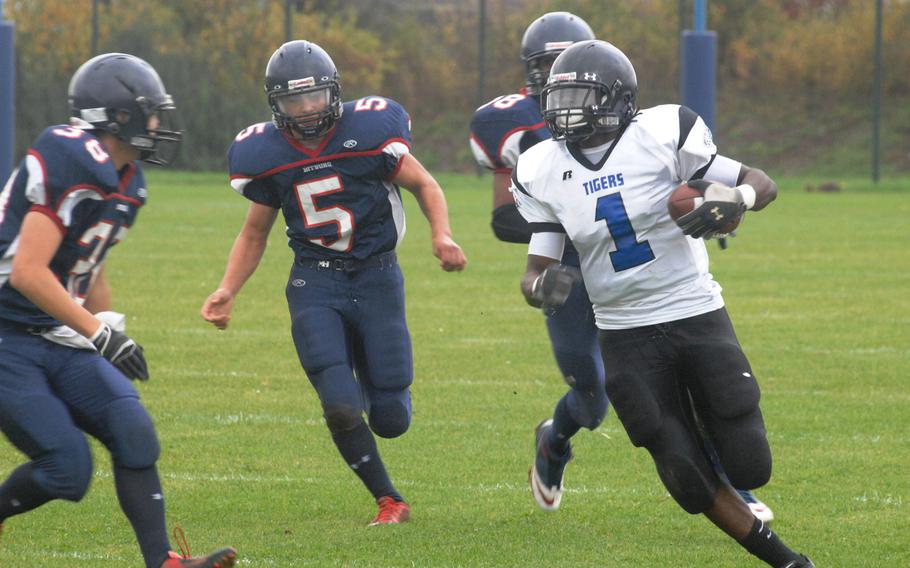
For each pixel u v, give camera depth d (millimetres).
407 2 121625
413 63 113125
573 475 18422
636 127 13656
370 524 15914
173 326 30953
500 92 111062
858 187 86812
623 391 13477
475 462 19125
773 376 25312
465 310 33719
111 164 12461
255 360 27031
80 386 12625
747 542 13258
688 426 13523
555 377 25438
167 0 104875
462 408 22703
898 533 15398
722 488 13305
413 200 72812
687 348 13453
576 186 13633
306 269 16078
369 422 16219
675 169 13516
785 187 88062
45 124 91438
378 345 15859
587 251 13734
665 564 14273
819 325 31328
